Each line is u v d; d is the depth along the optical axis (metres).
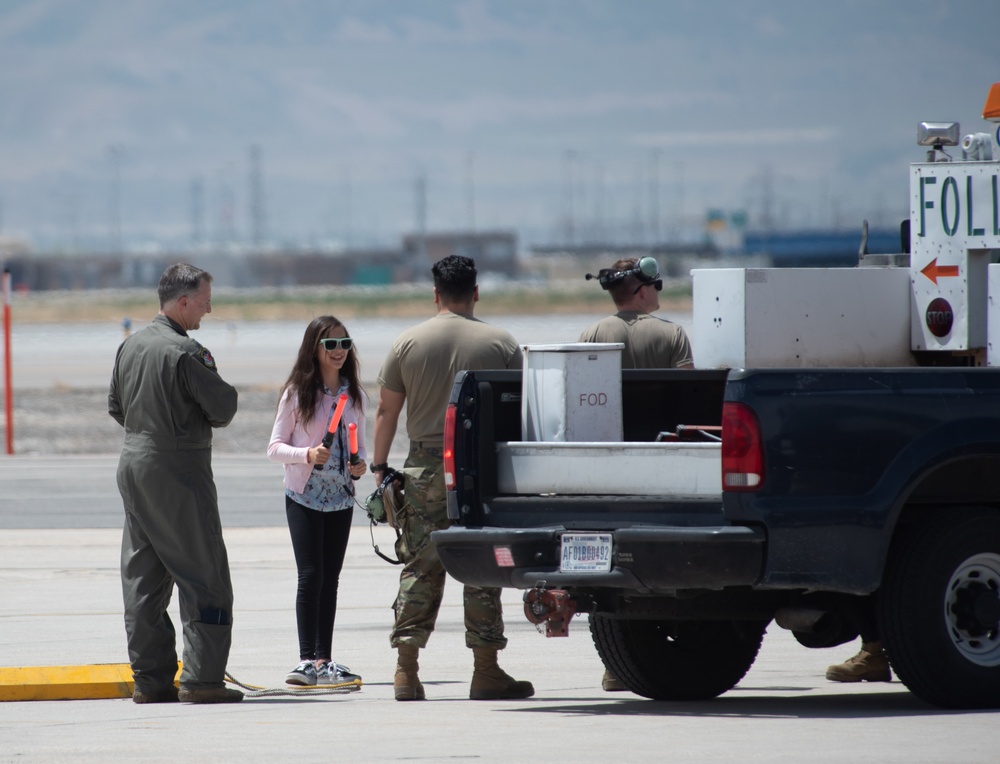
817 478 26.77
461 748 25.19
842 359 31.08
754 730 26.62
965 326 30.95
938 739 25.22
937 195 31.23
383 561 52.16
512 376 29.66
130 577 31.03
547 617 27.70
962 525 27.70
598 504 27.98
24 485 77.00
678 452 27.44
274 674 34.53
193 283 30.66
